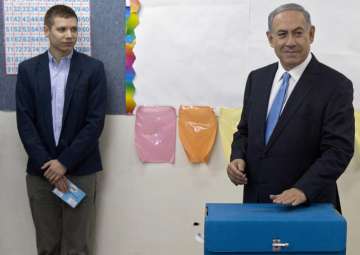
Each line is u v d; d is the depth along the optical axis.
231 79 2.52
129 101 2.56
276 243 1.43
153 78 2.54
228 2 2.47
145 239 2.67
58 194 2.38
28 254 2.70
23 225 2.68
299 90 1.75
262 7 2.46
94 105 2.38
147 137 2.59
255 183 1.82
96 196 2.64
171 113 2.56
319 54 2.47
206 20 2.49
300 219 1.43
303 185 1.61
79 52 2.45
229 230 1.43
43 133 2.37
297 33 1.73
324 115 1.72
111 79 2.55
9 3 2.50
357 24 2.44
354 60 2.46
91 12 2.50
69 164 2.33
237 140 1.96
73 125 2.37
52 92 2.37
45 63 2.37
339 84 1.73
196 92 2.54
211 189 2.61
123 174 2.62
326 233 1.42
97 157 2.47
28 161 2.46
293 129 1.74
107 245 2.68
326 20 2.44
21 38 2.53
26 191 2.65
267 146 1.78
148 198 2.64
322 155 1.69
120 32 2.52
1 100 2.59
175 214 2.64
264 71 1.92
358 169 2.53
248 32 2.48
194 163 2.59
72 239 2.49
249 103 1.92
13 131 2.61
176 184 2.62
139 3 2.49
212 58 2.51
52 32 2.31
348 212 2.57
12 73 2.56
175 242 2.66
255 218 1.45
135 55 2.53
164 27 2.50
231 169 1.83
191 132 2.56
